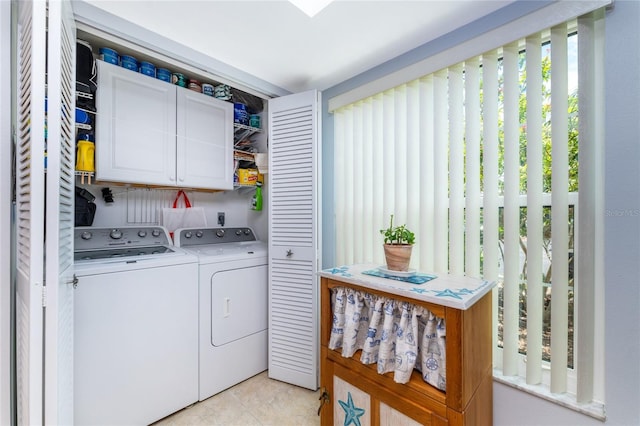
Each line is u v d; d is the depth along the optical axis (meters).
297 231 1.99
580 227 1.09
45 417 0.87
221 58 1.79
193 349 1.76
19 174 1.09
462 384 0.98
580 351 1.10
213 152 2.25
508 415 1.27
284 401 1.81
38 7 0.86
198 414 1.69
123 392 1.49
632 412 1.00
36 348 0.86
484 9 1.34
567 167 1.16
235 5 1.34
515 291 1.28
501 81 1.34
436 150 1.50
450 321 1.00
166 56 1.64
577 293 1.14
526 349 1.24
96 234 1.76
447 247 1.49
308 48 1.68
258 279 2.13
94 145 1.71
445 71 1.48
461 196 1.44
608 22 1.04
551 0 1.18
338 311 1.35
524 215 1.30
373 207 1.79
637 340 0.99
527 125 1.23
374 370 1.21
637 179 0.99
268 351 2.12
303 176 1.98
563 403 1.13
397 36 1.56
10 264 1.14
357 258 1.88
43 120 0.87
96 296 1.42
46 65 0.88
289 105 2.04
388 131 1.71
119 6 1.35
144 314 1.57
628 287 1.01
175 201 2.37
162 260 1.64
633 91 1.00
